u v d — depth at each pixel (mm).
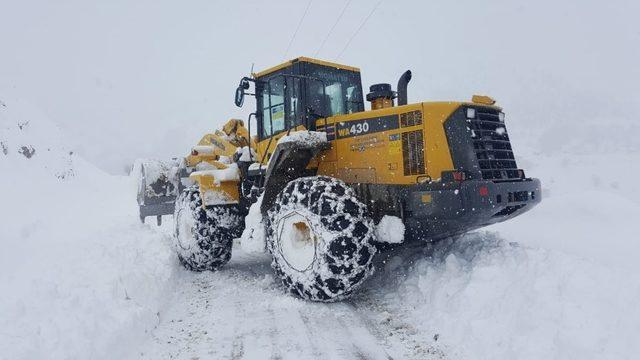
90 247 5375
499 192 3906
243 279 5332
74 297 3586
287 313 4020
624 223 6703
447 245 4758
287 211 4309
